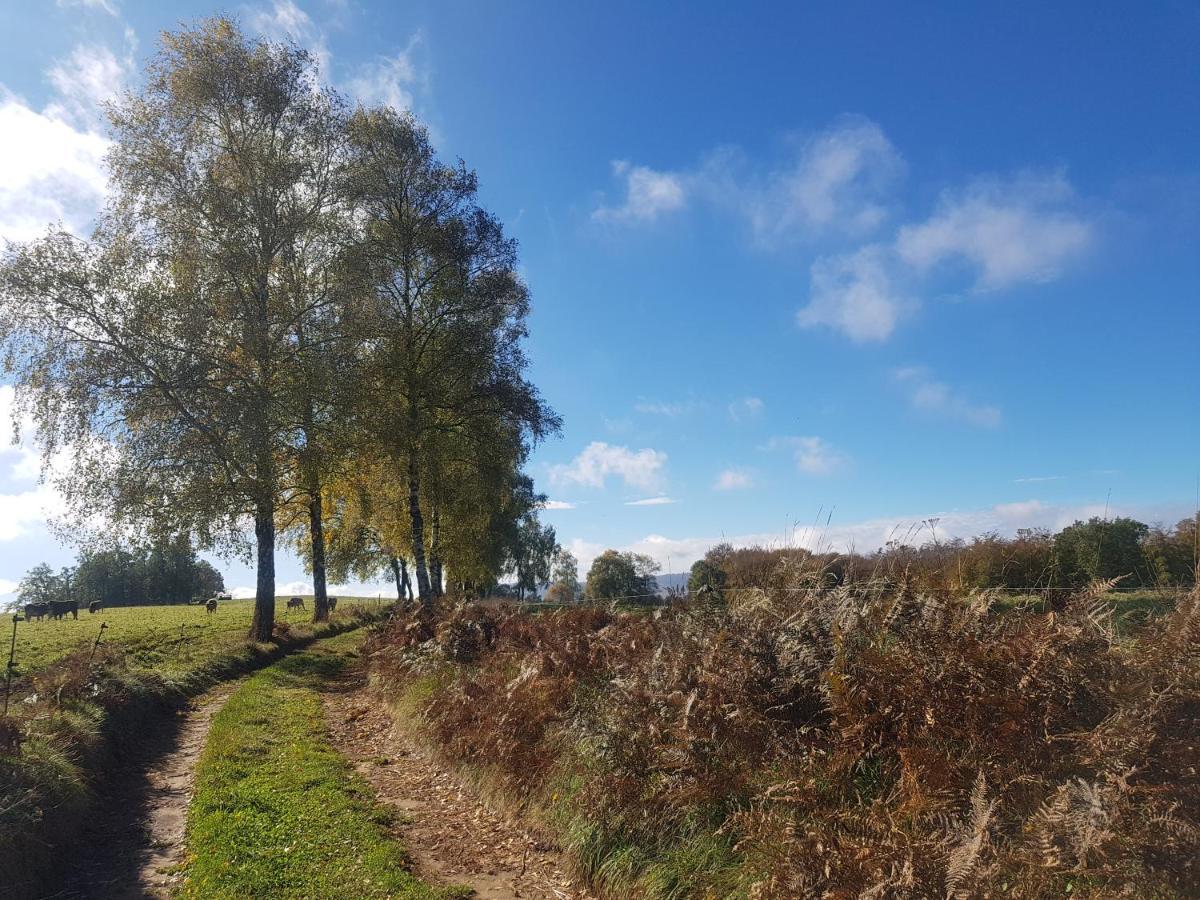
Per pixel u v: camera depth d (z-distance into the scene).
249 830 6.71
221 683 16.59
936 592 5.20
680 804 5.23
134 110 20.83
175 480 20.00
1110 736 3.68
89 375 19.23
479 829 7.04
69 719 9.30
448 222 24.44
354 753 10.15
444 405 25.02
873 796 4.43
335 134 23.11
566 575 58.66
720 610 6.96
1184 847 3.20
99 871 6.37
